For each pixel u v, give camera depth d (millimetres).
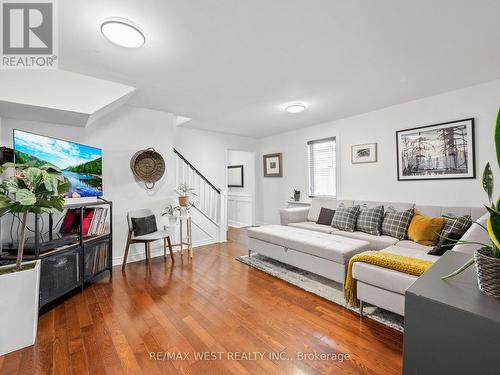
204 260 3441
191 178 4887
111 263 2838
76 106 2396
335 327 1815
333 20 1690
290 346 1610
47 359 1491
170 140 3799
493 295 668
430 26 1764
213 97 3150
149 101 3264
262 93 3033
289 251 2908
